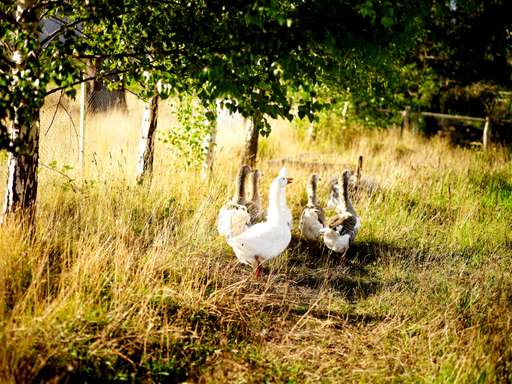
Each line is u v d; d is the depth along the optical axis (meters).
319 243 8.33
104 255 5.74
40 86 4.47
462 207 10.55
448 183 11.95
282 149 15.16
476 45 17.89
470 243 9.02
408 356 5.07
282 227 6.54
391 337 5.52
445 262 7.93
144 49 5.43
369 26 4.64
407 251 8.46
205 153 9.95
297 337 5.34
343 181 8.12
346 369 4.84
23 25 4.66
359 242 8.62
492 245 9.09
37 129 5.71
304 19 4.69
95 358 4.37
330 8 4.58
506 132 20.69
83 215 7.10
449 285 6.90
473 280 6.98
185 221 7.68
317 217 8.02
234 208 7.30
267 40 4.70
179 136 9.83
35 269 5.29
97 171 8.64
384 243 8.68
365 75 9.49
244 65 4.75
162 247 6.38
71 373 4.19
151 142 9.09
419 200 10.89
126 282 5.41
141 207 7.99
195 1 5.07
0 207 6.54
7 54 5.12
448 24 16.97
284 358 4.91
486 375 4.57
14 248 5.43
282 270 7.23
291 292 6.56
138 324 4.83
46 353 4.23
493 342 4.89
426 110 22.83
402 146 17.09
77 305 4.76
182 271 6.17
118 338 4.61
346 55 4.90
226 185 9.98
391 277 7.35
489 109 19.78
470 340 4.99
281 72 5.00
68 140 9.77
